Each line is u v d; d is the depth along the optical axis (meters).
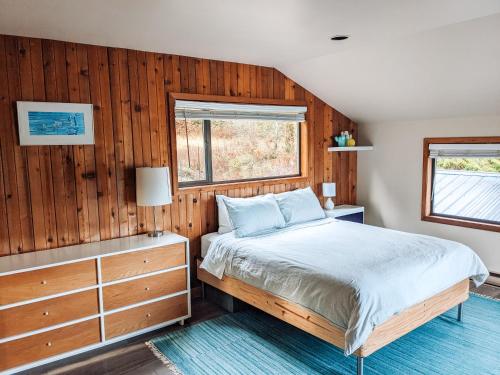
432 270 2.77
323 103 4.77
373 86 4.05
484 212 4.46
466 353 2.74
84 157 3.13
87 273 2.79
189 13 2.41
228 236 3.54
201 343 2.97
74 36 2.87
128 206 3.37
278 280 2.77
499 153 3.82
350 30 2.87
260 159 4.40
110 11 2.34
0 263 2.65
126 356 2.81
